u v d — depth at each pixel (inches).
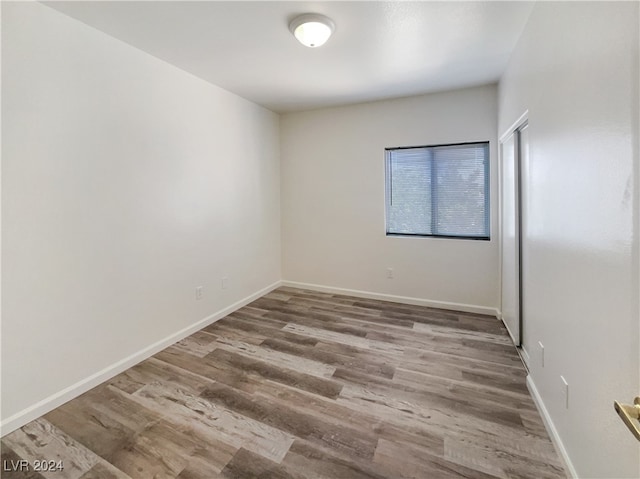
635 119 35.0
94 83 81.7
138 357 95.9
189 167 113.7
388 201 151.9
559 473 55.8
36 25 69.5
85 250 81.4
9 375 67.6
